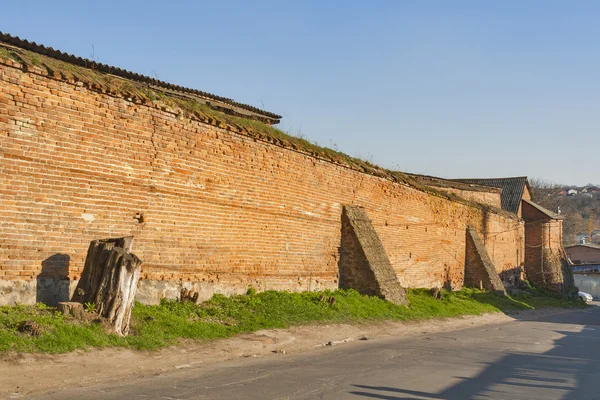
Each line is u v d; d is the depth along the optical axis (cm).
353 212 2098
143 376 898
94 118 1141
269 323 1399
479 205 3684
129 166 1213
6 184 997
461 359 1274
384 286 2022
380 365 1124
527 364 1258
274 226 1677
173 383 857
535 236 4878
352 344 1429
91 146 1134
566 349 1591
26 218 1027
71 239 1102
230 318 1364
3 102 989
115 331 1032
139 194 1238
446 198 3072
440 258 2978
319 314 1619
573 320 2831
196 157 1384
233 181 1509
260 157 1616
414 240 2658
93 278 1059
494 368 1171
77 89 1109
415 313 2059
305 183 1830
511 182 5112
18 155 1012
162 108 1285
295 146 1758
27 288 1027
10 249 1005
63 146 1084
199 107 1446
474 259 3378
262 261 1628
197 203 1391
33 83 1035
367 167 2241
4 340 864
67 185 1093
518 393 930
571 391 973
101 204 1157
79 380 833
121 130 1196
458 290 3169
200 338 1173
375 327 1723
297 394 827
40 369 838
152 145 1266
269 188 1652
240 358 1117
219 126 1449
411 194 2631
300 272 1803
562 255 5056
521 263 4647
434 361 1217
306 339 1378
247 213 1566
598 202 14688
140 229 1241
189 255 1370
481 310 2639
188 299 1355
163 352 1047
